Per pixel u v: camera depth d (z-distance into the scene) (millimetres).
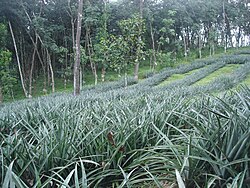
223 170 1979
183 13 34594
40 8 27031
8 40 26312
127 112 3879
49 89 27234
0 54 20625
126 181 1871
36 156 2357
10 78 20781
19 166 2309
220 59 26453
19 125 3891
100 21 26906
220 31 42656
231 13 41344
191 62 28359
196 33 38969
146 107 4039
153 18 31266
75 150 2480
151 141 2939
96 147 2572
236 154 1990
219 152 2113
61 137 2660
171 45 34781
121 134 2703
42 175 2041
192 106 3820
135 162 2367
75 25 30875
